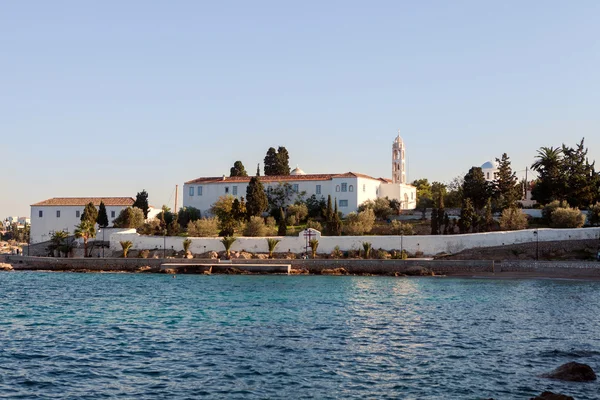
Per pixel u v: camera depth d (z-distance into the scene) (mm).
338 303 68688
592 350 42844
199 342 45406
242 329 51062
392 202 159875
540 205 155625
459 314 60094
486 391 32875
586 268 105688
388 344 44812
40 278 106125
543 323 54500
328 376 35844
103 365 38344
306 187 160750
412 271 109188
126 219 154625
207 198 168875
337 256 122875
